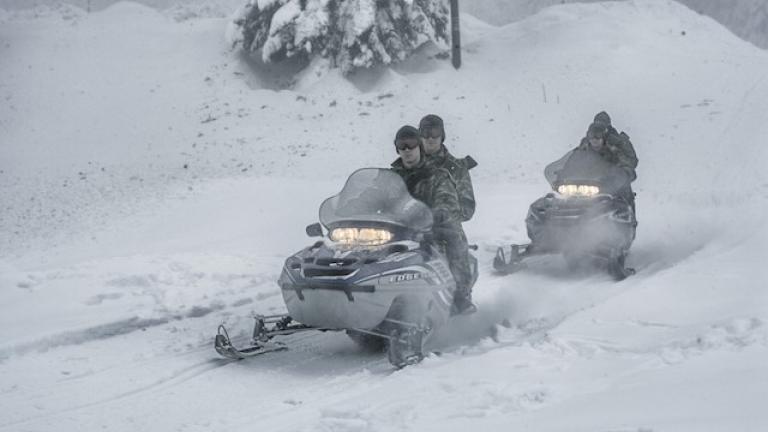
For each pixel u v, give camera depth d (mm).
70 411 10336
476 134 46719
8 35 58750
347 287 11688
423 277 12328
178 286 18078
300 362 12602
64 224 34688
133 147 46250
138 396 10961
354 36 51469
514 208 29828
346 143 45719
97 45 57625
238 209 31266
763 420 7152
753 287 13852
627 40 56594
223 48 56812
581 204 18422
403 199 12828
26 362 12602
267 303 16938
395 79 52250
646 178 37938
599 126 19016
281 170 42375
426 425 8375
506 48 56938
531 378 9828
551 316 14914
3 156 45969
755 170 35219
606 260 18312
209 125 48312
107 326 14523
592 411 8086
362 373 11758
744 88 49094
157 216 32188
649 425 7324
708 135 42719
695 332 11188
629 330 11852
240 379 11688
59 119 49594
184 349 13383
